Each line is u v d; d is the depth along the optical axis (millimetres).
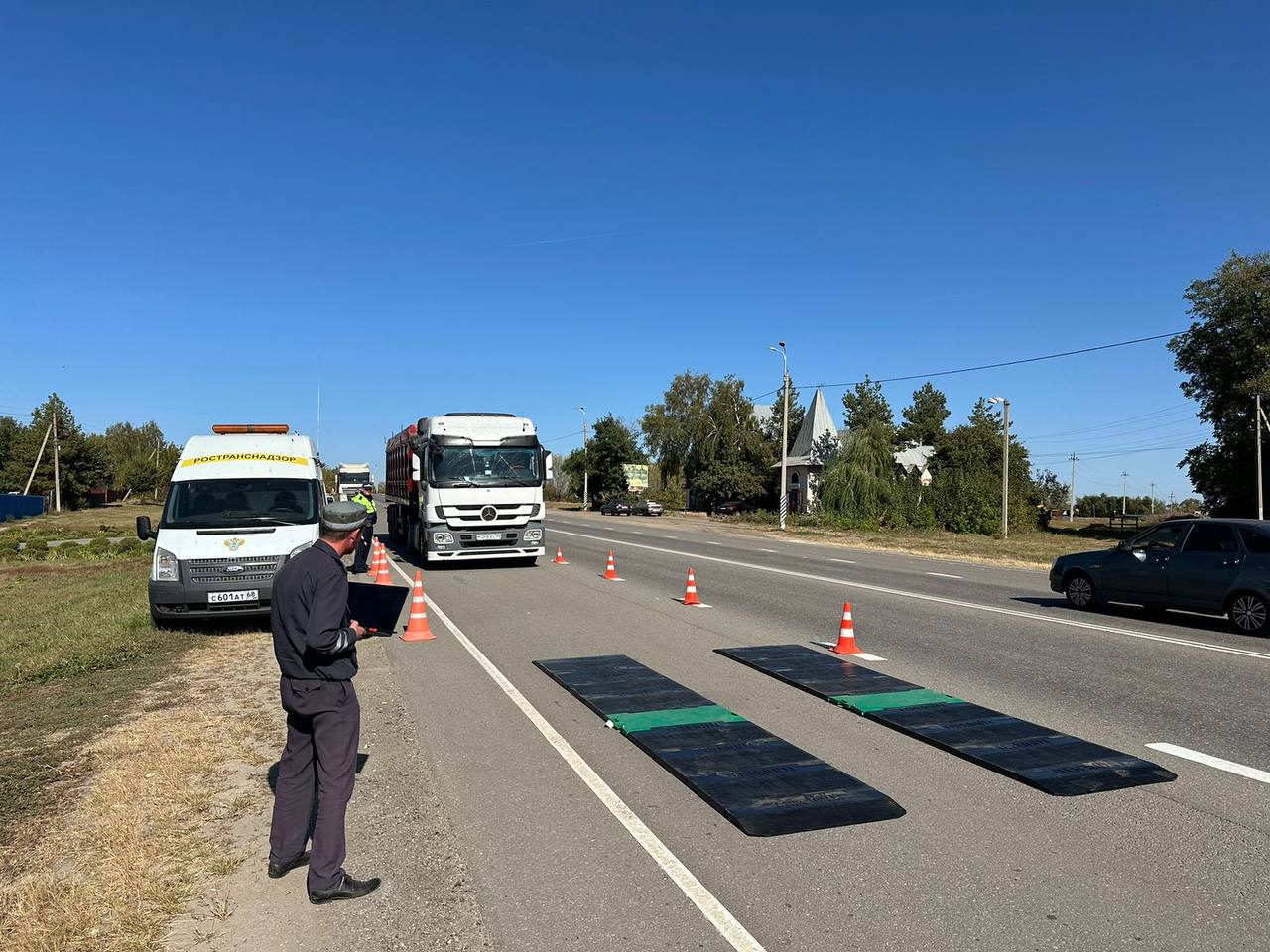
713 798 4957
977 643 10219
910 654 9492
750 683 8047
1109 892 3859
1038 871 4070
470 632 10977
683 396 81562
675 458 81375
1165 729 6504
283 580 3914
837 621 11953
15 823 4652
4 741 6168
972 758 5727
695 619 12070
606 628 11289
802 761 5656
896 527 48656
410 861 4223
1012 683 8039
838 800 4945
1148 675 8398
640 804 4973
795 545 31578
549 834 4543
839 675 8219
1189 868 4105
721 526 48625
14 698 7426
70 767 5598
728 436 69938
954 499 49500
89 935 3480
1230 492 48594
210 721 6621
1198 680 8180
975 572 21516
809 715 6902
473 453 18484
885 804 4895
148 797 5020
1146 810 4852
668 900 3789
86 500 70875
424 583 16453
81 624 11414
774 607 13352
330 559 3939
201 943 3443
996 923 3572
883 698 7285
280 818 4027
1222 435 48281
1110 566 12750
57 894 3801
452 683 8102
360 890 3857
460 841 4457
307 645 3828
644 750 5961
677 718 6672
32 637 10688
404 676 8398
